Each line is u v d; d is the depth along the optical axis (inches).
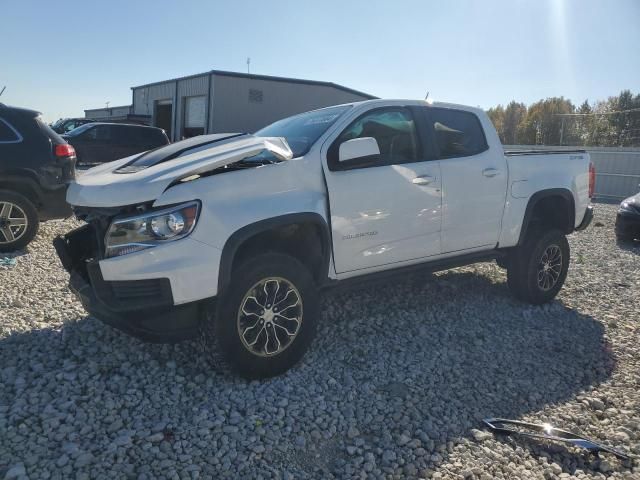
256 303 148.2
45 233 329.1
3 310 195.6
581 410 145.7
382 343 181.9
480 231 203.0
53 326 182.2
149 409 135.7
